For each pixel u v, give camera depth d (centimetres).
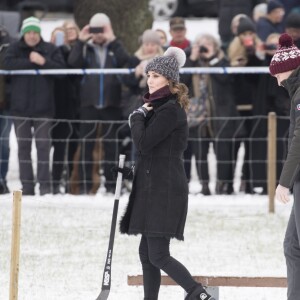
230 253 3053
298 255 2147
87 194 4081
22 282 2658
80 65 3953
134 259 2975
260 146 4053
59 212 3656
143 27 4709
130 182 4191
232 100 4009
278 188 2081
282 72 2117
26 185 3969
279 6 4472
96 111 3991
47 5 7281
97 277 2738
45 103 3934
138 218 2211
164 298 2522
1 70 3931
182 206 2223
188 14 7319
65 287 2616
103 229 3400
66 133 4059
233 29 4188
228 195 4084
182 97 2227
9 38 4041
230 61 3994
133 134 2203
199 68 3928
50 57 3931
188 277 2197
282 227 3469
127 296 2528
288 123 4019
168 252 2220
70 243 3172
